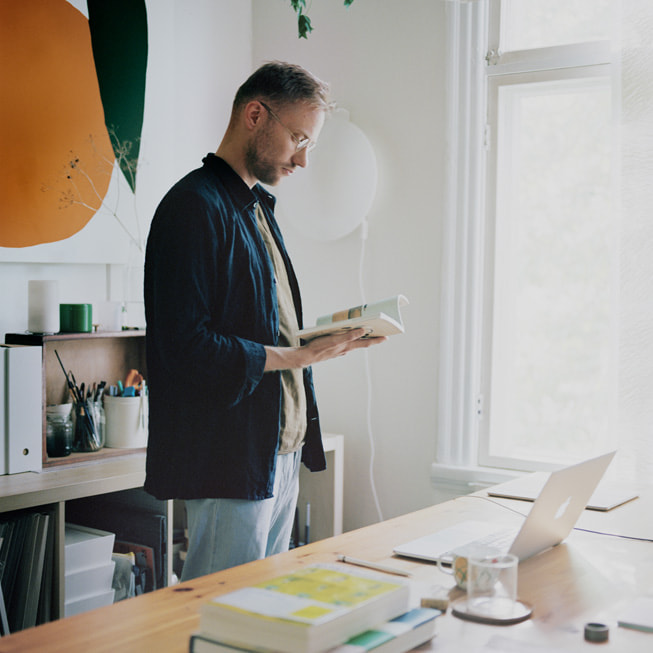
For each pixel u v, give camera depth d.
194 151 3.23
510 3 2.96
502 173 2.99
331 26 3.27
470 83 2.95
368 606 1.06
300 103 1.89
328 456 3.16
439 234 3.05
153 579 2.56
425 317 3.09
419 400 3.11
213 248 1.77
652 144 2.57
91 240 2.79
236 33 3.39
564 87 2.92
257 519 1.83
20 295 2.64
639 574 1.44
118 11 2.86
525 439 3.08
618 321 2.63
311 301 3.36
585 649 1.11
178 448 1.80
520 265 3.07
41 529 2.21
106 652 1.07
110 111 2.84
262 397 1.83
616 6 2.67
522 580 1.40
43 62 2.63
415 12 3.08
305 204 3.30
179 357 1.71
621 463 2.61
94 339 2.80
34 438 2.40
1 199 2.54
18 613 2.20
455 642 1.12
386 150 3.16
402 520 1.77
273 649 0.99
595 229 2.94
